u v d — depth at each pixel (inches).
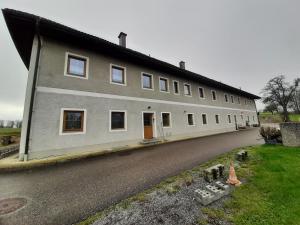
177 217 126.3
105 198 159.2
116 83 456.4
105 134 407.8
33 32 356.5
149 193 164.7
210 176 187.6
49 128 327.6
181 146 429.4
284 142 337.1
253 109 1323.8
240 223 118.3
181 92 663.8
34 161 285.3
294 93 1166.3
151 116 540.1
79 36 361.7
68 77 370.9
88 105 390.6
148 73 553.6
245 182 182.1
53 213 136.4
